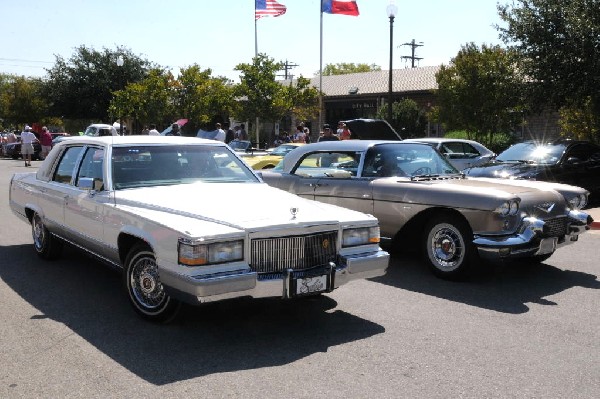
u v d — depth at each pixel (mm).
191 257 4117
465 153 14945
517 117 22016
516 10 15828
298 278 4422
